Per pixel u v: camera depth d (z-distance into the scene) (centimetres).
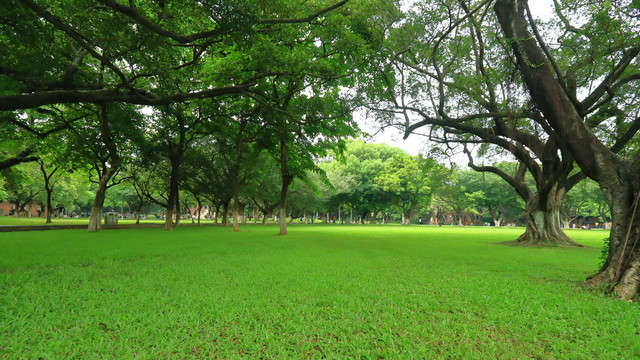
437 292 521
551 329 362
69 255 882
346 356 286
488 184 4956
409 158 4853
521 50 733
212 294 481
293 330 349
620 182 598
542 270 762
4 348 291
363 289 526
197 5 719
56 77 1076
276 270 690
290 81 1506
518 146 1512
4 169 2162
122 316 380
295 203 4028
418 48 1233
